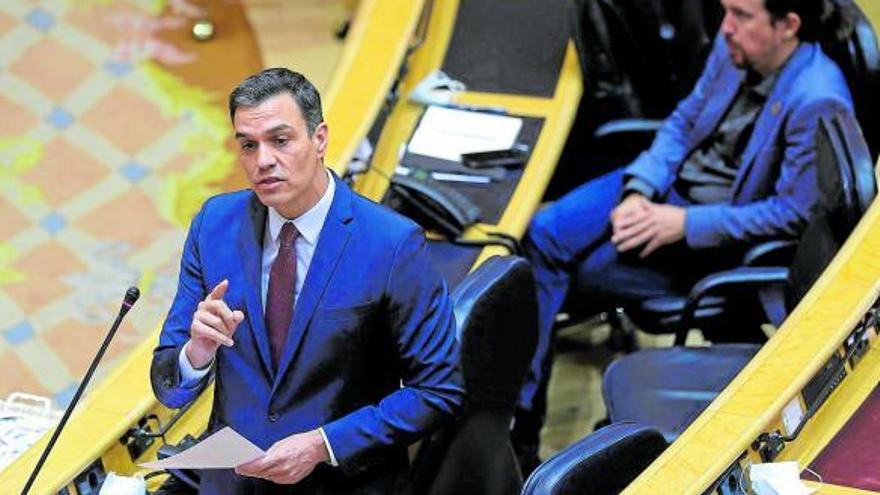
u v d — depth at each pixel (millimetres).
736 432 9234
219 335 8266
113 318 13656
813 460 9391
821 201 11578
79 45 17062
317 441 8539
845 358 9977
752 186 13078
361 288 8539
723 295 12445
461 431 9875
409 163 13586
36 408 11422
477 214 12859
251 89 8258
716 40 13469
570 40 14719
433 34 15062
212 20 17391
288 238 8602
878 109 12523
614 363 11969
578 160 14695
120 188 15234
